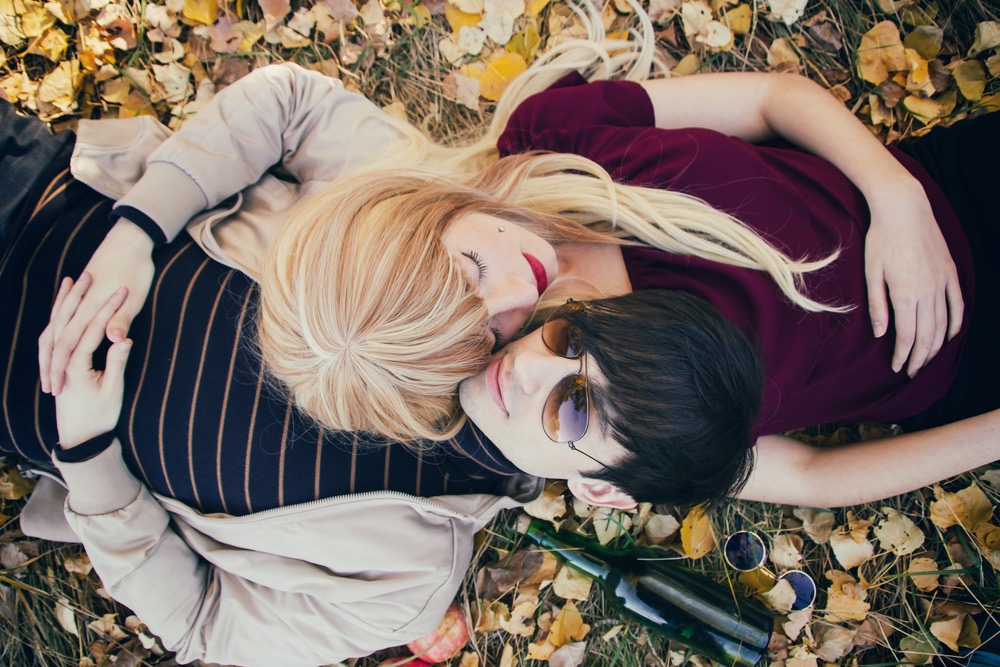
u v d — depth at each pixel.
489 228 1.13
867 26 1.66
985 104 1.62
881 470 1.39
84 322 1.22
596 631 1.63
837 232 1.29
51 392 1.24
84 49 1.60
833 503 1.43
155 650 1.59
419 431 1.19
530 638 1.64
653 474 1.05
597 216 1.31
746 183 1.29
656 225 1.29
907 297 1.26
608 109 1.40
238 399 1.26
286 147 1.47
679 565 1.61
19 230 1.29
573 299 1.15
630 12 1.69
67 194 1.33
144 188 1.29
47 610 1.58
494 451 1.32
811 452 1.46
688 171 1.31
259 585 1.37
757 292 1.24
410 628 1.35
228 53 1.66
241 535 1.32
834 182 1.34
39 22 1.57
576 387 1.04
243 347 1.27
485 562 1.66
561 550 1.61
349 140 1.45
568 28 1.70
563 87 1.49
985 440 1.34
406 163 1.40
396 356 1.05
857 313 1.30
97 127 1.40
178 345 1.26
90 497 1.25
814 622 1.61
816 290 1.29
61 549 1.58
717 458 1.05
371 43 1.69
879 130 1.69
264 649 1.36
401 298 1.03
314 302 1.04
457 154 1.48
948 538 1.61
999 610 1.54
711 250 1.26
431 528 1.35
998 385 1.35
